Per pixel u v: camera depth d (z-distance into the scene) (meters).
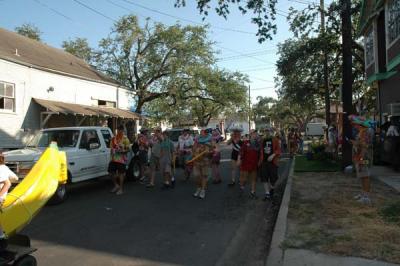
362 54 31.66
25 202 5.75
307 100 38.78
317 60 32.34
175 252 6.70
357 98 36.06
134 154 14.65
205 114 56.72
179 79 33.03
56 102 21.77
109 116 24.27
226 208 10.03
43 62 22.02
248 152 11.55
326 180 13.42
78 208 10.10
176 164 18.80
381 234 6.91
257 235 7.82
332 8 18.75
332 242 6.57
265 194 11.13
